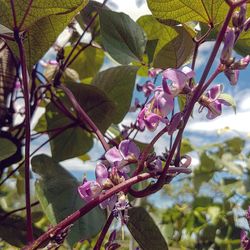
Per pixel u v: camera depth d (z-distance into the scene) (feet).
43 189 1.20
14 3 0.99
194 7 1.03
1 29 1.00
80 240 1.14
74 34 1.86
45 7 1.00
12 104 1.66
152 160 0.89
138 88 1.49
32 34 1.08
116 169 0.88
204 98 0.96
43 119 1.88
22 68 0.98
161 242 1.11
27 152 0.97
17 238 1.57
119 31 1.41
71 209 1.20
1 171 1.60
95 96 1.52
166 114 0.88
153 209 3.26
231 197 2.81
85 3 1.01
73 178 1.44
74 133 1.68
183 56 1.26
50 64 1.84
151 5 1.04
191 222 2.95
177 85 0.88
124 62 1.41
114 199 0.88
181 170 0.88
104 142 1.17
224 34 0.85
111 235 0.94
